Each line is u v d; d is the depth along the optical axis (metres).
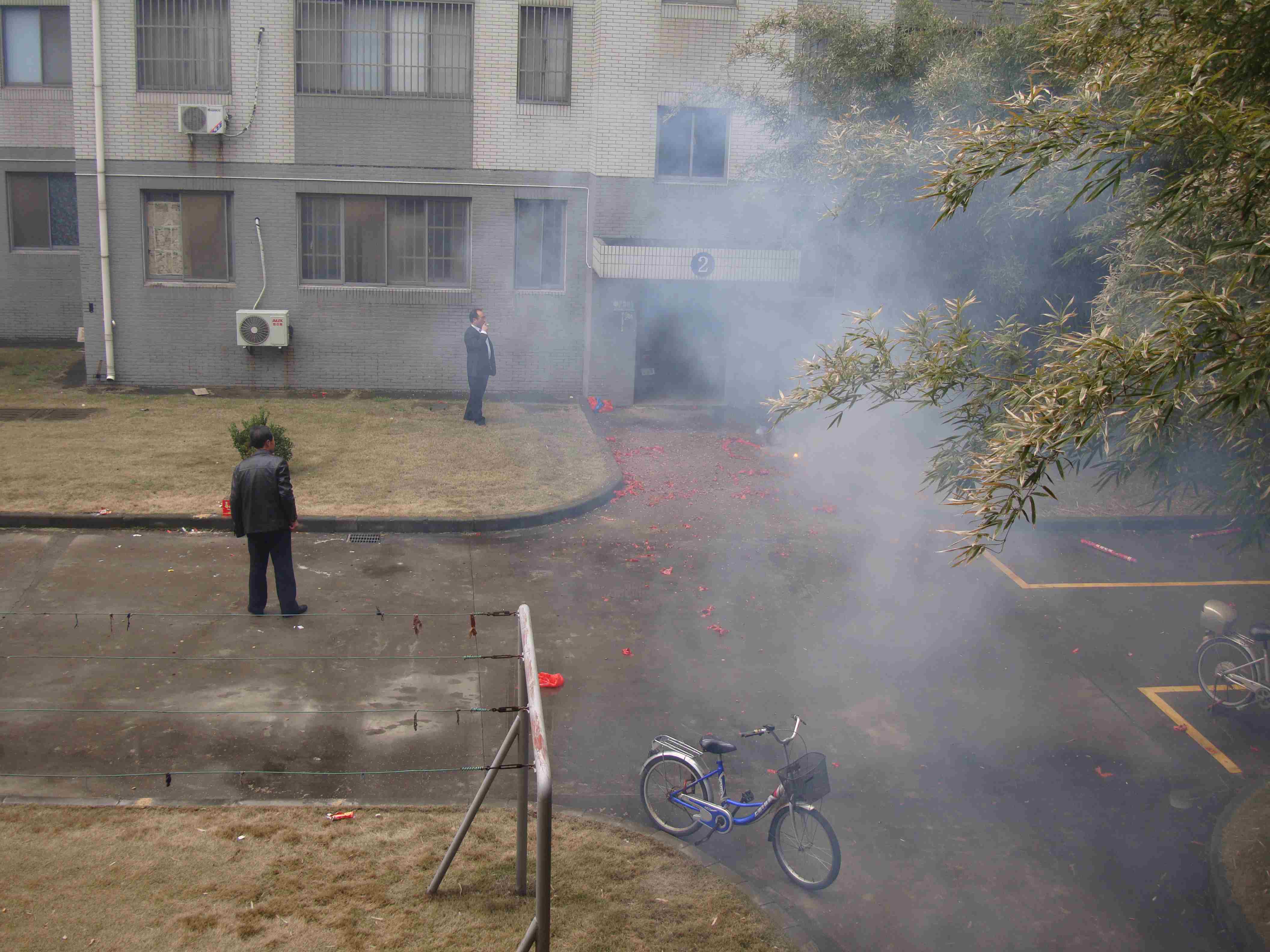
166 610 9.75
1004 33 13.71
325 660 9.02
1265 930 6.01
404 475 14.15
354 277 19.36
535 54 18.66
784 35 18.09
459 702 8.48
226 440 15.41
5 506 11.95
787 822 6.52
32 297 22.22
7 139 21.27
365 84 18.52
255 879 5.93
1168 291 6.59
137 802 6.71
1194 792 7.82
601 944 5.56
